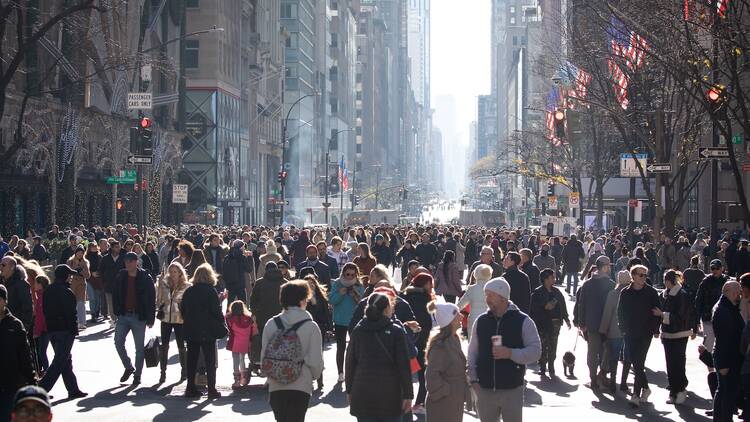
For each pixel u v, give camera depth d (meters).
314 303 20.55
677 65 32.94
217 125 101.81
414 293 17.45
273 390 12.61
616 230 62.00
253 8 121.31
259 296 20.09
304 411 12.72
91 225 68.50
